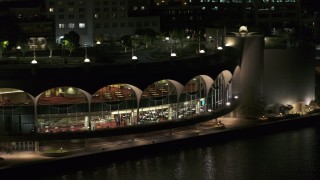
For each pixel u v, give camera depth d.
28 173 152.75
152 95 174.38
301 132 197.00
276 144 182.12
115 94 169.88
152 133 179.88
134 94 171.50
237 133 186.62
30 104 162.38
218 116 187.88
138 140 173.25
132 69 171.75
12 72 163.00
